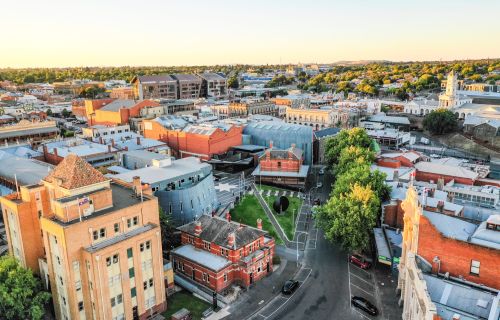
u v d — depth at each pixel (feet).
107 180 229.04
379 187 332.60
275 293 256.52
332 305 243.19
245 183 471.21
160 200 339.16
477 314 177.99
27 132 581.53
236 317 233.14
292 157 463.83
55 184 222.07
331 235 286.66
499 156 618.44
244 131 593.83
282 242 327.67
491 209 298.35
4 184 364.58
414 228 216.54
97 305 207.10
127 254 216.95
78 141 485.97
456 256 199.52
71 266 203.92
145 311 230.48
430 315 167.63
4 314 213.25
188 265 269.85
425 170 386.52
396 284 264.72
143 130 605.31
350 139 496.64
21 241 236.02
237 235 268.82
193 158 433.07
